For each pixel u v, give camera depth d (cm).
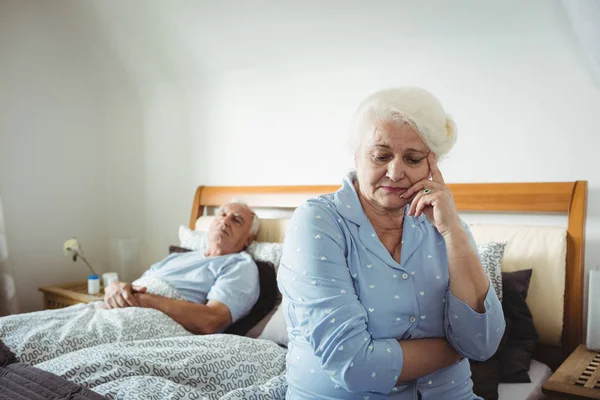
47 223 363
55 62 365
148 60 345
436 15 226
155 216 368
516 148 217
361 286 117
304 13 256
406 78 246
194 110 341
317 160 281
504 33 217
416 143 114
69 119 374
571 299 195
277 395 141
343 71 269
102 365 143
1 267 313
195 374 152
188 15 293
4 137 343
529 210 209
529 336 186
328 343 107
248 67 307
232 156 321
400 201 119
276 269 237
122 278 338
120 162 388
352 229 121
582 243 195
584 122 201
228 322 217
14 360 161
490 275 188
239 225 249
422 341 115
